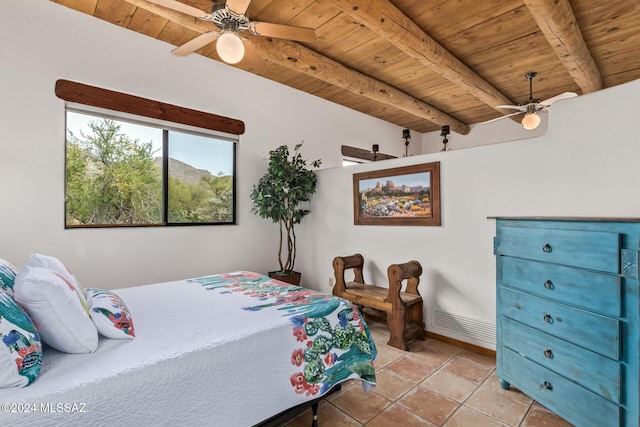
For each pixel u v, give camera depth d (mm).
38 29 2621
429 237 3051
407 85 4090
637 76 3592
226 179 3885
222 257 3734
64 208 2752
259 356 1490
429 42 2799
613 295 1449
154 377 1201
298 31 2248
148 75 3184
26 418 960
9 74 2508
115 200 3109
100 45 2910
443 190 2951
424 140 6707
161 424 1198
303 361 1644
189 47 2420
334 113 4992
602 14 2527
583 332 1579
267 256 4137
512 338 2031
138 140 3240
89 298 1602
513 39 2961
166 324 1615
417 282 3068
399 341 2809
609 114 2006
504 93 4191
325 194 4055
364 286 3406
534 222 1861
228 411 1372
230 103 3799
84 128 2932
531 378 1886
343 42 3113
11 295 1294
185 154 3561
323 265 4090
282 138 4312
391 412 1925
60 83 2701
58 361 1219
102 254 2928
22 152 2557
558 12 2223
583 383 1578
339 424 1817
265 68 2830
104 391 1097
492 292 2645
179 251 3404
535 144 2377
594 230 1531
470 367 2473
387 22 2416
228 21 2090
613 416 1445
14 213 2529
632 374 1384
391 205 3350
